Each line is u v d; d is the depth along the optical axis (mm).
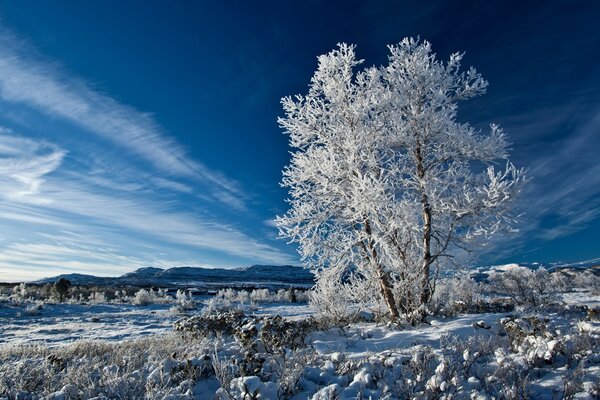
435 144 11141
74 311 24922
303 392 3715
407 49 11867
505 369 3752
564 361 4172
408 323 9281
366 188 9414
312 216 11352
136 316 21609
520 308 11852
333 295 10898
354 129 11039
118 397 3617
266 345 5969
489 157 10969
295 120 11484
